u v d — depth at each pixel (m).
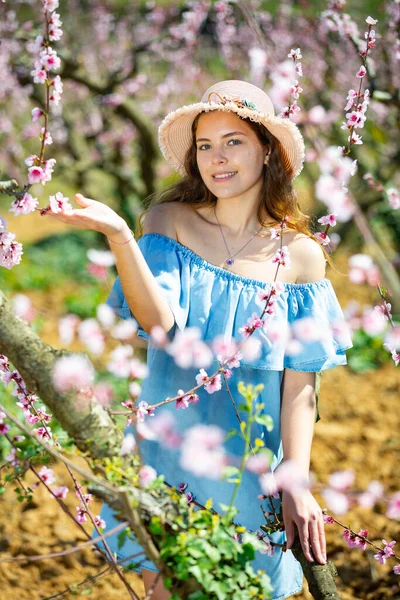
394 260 5.90
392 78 5.66
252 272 2.18
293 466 1.94
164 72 7.46
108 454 1.66
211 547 1.54
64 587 3.06
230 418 2.12
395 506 1.84
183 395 1.89
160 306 1.99
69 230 8.97
